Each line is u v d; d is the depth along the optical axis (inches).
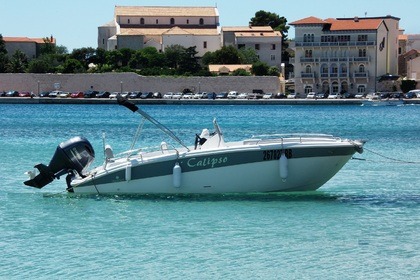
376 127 6382.9
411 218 2097.7
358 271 1641.2
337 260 1715.1
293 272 1638.8
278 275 1621.6
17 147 4210.1
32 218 2101.4
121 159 2343.8
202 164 2230.6
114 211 2159.2
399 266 1672.0
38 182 2311.8
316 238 1888.5
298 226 2003.0
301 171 2239.2
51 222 2052.2
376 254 1760.6
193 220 2057.1
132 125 6604.3
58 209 2198.6
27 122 6939.0
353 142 2256.4
